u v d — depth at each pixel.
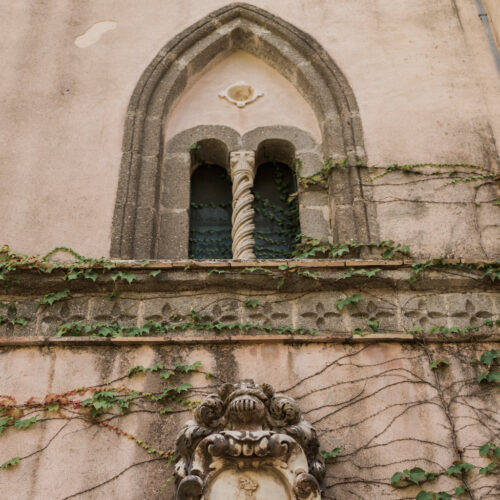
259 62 8.60
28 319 6.24
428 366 5.91
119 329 6.13
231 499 5.05
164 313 6.25
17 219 7.04
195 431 5.33
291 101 8.25
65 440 5.58
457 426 5.63
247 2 8.70
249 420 5.34
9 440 5.59
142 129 7.72
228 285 6.32
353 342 6.02
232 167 7.73
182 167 7.71
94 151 7.54
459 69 8.10
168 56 8.25
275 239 7.57
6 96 7.96
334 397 5.77
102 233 6.99
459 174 7.26
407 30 8.45
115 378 5.86
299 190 7.55
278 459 5.17
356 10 8.63
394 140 7.54
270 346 6.02
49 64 8.23
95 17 8.65
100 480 5.42
